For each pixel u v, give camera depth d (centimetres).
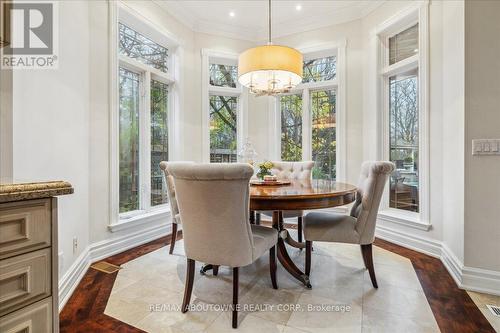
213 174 147
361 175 252
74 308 175
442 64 258
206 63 405
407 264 247
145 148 337
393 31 326
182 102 376
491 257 196
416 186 306
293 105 433
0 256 75
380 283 210
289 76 282
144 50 337
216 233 158
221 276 223
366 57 354
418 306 178
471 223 201
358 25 365
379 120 338
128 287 204
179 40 369
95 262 251
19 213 79
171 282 212
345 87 373
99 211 260
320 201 186
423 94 276
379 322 161
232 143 445
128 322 161
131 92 323
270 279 218
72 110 211
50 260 87
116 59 274
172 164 163
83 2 230
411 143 312
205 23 399
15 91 144
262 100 438
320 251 282
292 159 434
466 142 203
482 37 197
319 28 393
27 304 82
